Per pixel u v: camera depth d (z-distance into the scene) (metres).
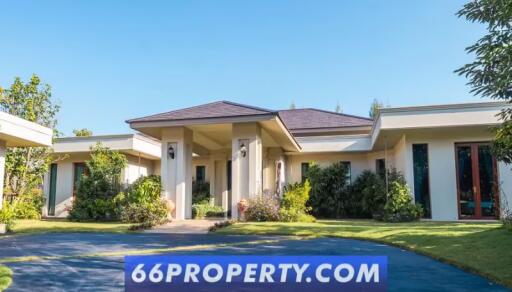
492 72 8.32
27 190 19.14
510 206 14.88
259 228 12.61
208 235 11.89
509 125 8.45
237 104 16.67
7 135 13.69
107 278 6.18
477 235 8.98
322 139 22.12
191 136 17.14
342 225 13.58
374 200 18.52
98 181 19.02
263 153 21.67
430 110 15.22
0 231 12.89
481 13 8.39
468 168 15.97
